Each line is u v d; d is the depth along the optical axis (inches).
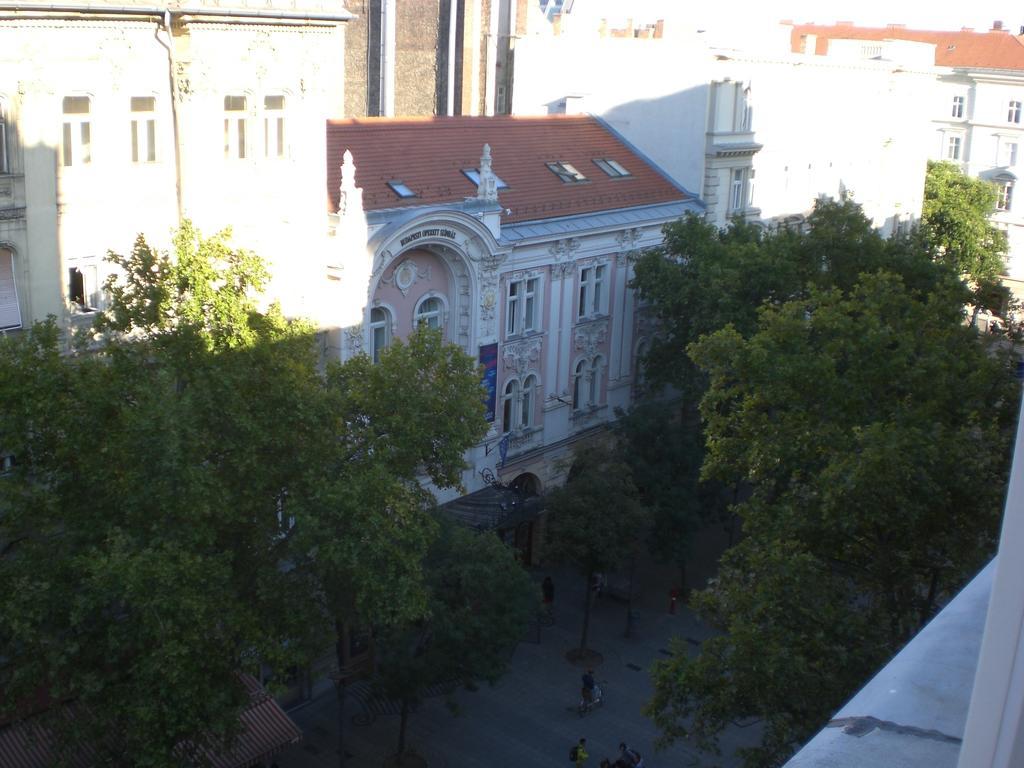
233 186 1306.6
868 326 1099.3
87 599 778.8
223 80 1261.1
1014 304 1424.7
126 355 924.0
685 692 905.5
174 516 840.3
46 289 1139.9
